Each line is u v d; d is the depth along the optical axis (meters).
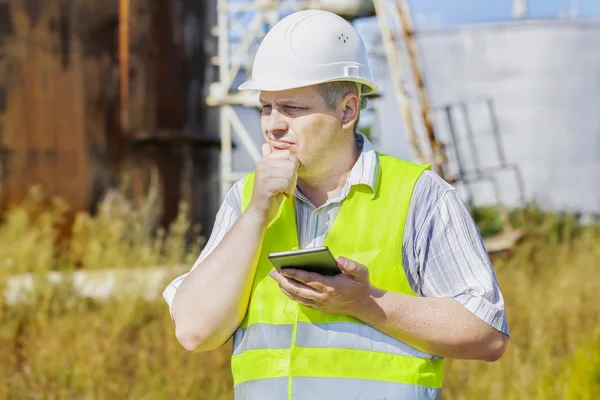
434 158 18.86
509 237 15.87
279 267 2.79
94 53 14.91
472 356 2.88
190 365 7.59
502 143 26.77
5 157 13.80
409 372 2.88
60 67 14.43
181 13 16.78
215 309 2.92
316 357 2.89
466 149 26.91
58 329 8.63
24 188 13.91
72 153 14.48
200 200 17.33
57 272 10.73
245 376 2.98
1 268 10.11
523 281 11.27
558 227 17.89
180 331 2.97
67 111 14.49
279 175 2.90
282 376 2.91
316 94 2.92
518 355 7.71
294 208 3.07
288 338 2.93
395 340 2.90
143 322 9.29
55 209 14.03
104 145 15.01
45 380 7.24
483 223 23.56
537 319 9.25
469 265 2.92
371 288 2.82
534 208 22.25
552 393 6.89
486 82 26.83
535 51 26.44
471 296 2.87
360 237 2.96
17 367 7.76
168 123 16.27
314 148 2.94
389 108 26.19
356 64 2.97
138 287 9.95
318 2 19.44
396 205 2.97
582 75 26.55
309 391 2.88
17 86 13.97
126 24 15.37
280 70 2.91
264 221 2.95
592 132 26.73
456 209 2.96
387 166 3.05
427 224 2.95
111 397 7.12
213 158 18.27
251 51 20.81
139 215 13.91
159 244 12.05
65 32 14.49
